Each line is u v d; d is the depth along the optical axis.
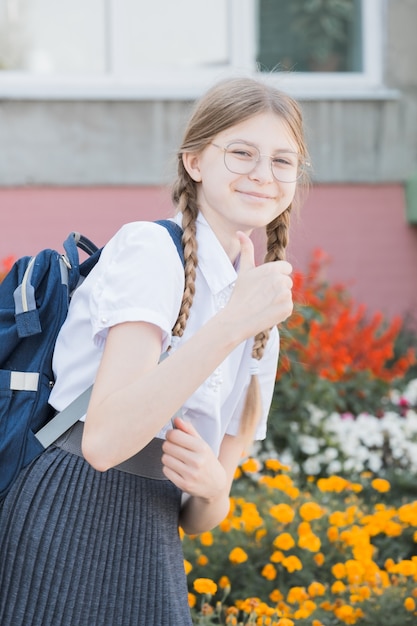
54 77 6.59
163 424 1.90
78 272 2.28
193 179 2.21
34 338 2.18
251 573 3.56
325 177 6.76
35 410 2.13
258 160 2.13
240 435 2.41
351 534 3.53
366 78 6.89
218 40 6.78
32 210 6.48
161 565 2.12
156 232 2.07
